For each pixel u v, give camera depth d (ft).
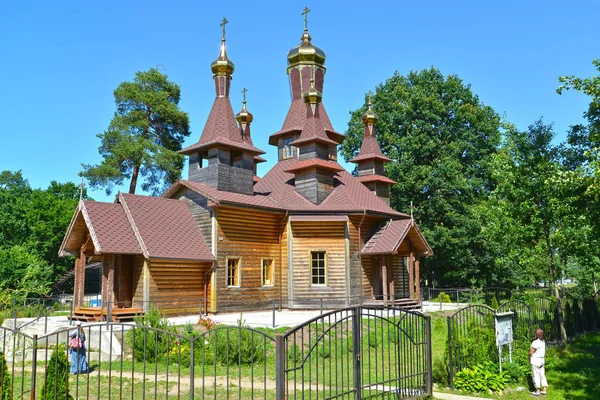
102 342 59.98
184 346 56.44
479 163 152.25
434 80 162.40
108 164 161.99
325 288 94.43
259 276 93.50
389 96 159.74
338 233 96.07
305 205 98.07
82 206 78.54
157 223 84.17
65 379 34.47
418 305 96.12
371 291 99.09
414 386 43.37
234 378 48.57
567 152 67.62
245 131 127.75
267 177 111.45
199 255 84.38
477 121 156.97
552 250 75.77
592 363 58.29
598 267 69.26
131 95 167.22
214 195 87.61
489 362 48.80
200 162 97.40
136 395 42.65
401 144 146.51
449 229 146.10
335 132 116.47
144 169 170.50
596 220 51.39
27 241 151.74
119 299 79.15
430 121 151.84
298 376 48.52
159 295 79.92
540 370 46.34
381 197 117.50
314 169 99.66
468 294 138.92
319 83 119.55
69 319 74.43
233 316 83.41
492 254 143.84
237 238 90.53
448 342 47.03
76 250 82.64
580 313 78.74
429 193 147.13
